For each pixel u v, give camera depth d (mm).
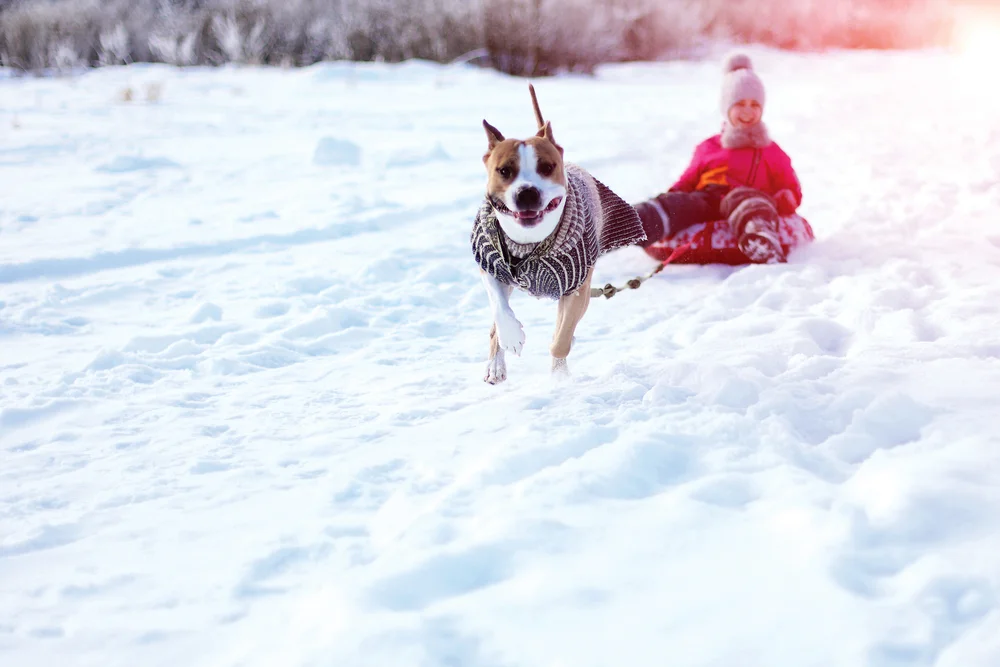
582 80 20156
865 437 3012
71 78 17922
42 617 2346
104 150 10375
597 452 2971
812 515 2443
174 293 5609
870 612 2031
